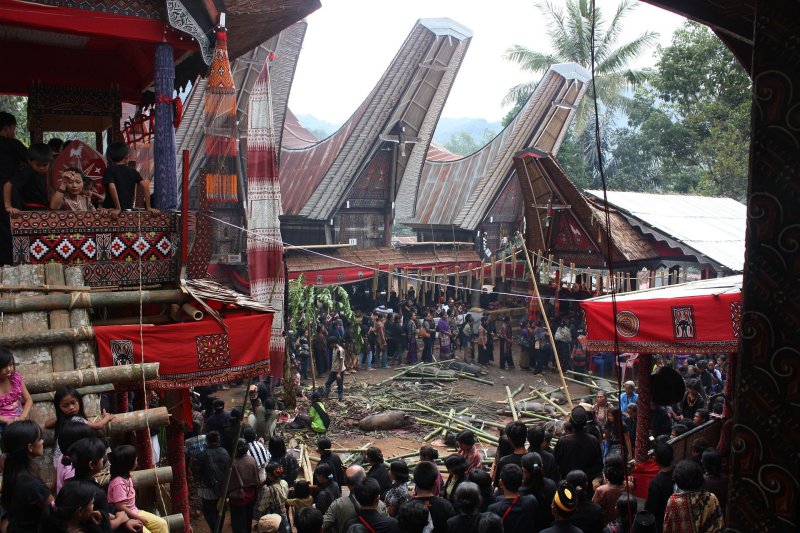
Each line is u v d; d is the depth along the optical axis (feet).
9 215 25.99
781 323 8.02
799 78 7.82
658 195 94.22
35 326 23.27
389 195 107.14
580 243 83.97
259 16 33.24
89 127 41.73
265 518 25.55
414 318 82.69
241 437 34.76
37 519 14.51
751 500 8.27
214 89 35.73
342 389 63.57
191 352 25.40
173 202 30.42
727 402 29.48
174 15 29.45
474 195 118.32
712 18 15.97
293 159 110.42
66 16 28.53
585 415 28.76
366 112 97.55
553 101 110.93
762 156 8.07
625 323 29.60
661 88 126.62
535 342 76.84
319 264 91.91
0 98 87.86
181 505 27.81
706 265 77.92
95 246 26.71
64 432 17.20
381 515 20.98
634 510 20.75
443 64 95.55
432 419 58.49
